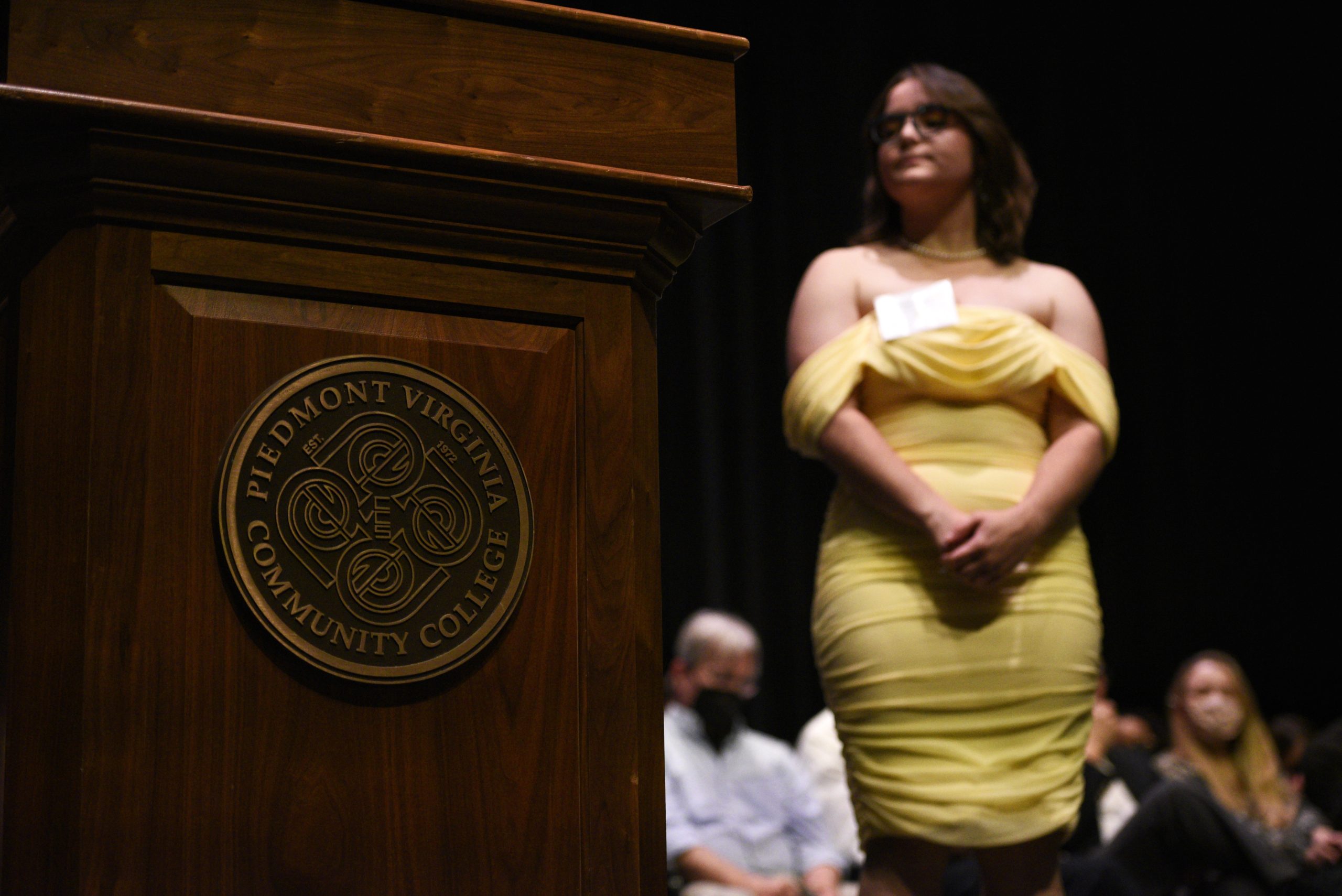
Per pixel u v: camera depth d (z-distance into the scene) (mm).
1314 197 7965
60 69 1042
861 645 1917
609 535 1165
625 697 1148
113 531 1022
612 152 1204
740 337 6965
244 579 1034
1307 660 8000
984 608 1905
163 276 1071
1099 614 2021
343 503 1070
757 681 6828
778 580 6918
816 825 4016
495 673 1109
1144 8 7836
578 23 1196
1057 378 2000
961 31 7516
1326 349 7980
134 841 995
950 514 1867
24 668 1006
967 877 2527
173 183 1070
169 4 1076
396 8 1144
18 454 1031
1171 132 7867
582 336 1188
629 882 1124
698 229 1286
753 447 6918
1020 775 1864
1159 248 7887
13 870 985
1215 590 7957
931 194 2125
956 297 2062
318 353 1096
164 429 1047
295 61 1104
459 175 1139
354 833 1049
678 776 3920
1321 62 7914
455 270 1157
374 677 1057
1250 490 7992
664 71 1236
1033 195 2205
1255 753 4066
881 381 1991
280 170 1090
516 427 1150
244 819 1022
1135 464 7973
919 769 1860
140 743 1006
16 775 995
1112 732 4301
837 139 7148
